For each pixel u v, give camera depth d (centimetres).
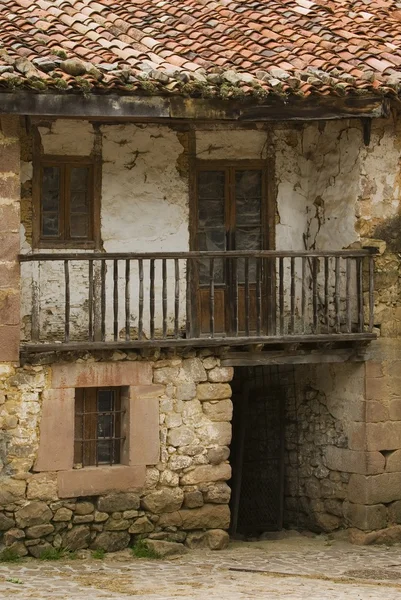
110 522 1839
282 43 1958
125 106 1758
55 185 1912
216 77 1783
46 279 1897
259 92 1791
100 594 1584
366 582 1719
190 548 1888
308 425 2091
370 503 1967
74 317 1909
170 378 1872
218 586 1658
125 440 1864
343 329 1967
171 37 1948
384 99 1850
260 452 2181
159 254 1819
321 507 2062
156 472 1862
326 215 2019
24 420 1789
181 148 1975
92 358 1827
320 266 2025
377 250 1936
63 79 1709
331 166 2003
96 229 1928
